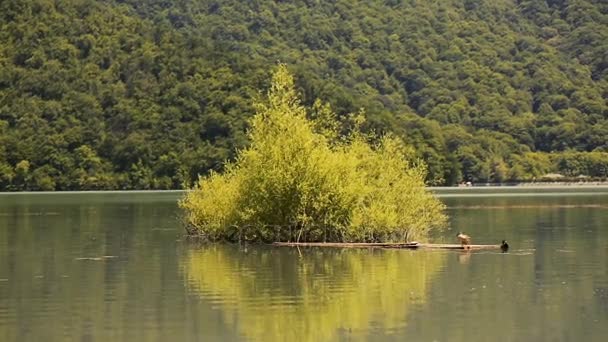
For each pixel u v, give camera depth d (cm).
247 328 6225
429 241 11994
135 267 9300
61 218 17275
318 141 11638
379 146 12281
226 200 11788
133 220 16600
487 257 9962
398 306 6950
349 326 6262
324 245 11206
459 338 5931
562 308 6862
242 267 9225
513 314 6650
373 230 11369
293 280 8294
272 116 11506
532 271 8775
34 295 7569
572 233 13112
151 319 6538
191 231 13025
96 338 5994
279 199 11338
